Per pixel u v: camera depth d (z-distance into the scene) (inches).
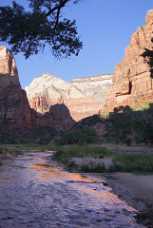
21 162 2015.3
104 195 717.3
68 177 1114.7
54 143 6673.2
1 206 573.6
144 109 6318.9
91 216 504.1
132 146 4013.3
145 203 596.7
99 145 4687.5
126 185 860.0
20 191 757.3
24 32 429.4
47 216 502.0
